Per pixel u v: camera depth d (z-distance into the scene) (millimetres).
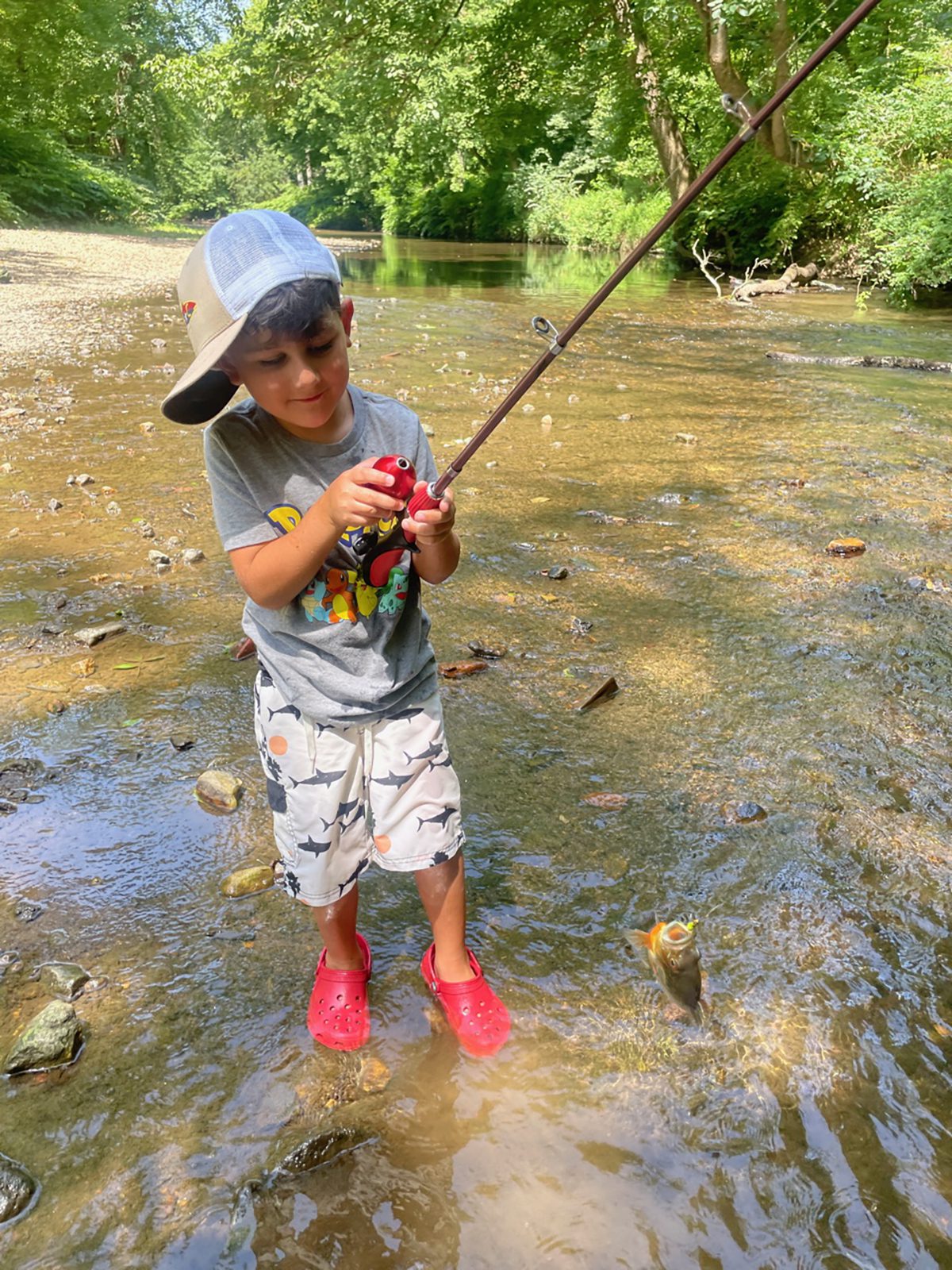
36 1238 1338
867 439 5902
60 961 1863
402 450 1711
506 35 18594
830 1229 1346
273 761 1697
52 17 22250
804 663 3025
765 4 13992
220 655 3068
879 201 14367
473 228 33750
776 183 17500
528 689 2859
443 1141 1480
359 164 37000
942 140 13094
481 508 4496
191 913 2000
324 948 1840
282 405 1516
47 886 2068
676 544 4074
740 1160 1448
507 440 5727
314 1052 1658
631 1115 1523
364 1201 1386
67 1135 1501
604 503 4594
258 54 19391
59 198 24953
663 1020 1709
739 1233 1339
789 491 4805
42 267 15023
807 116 15648
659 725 2674
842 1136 1488
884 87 14359
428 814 1702
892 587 3611
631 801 2332
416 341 9414
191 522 4258
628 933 1915
